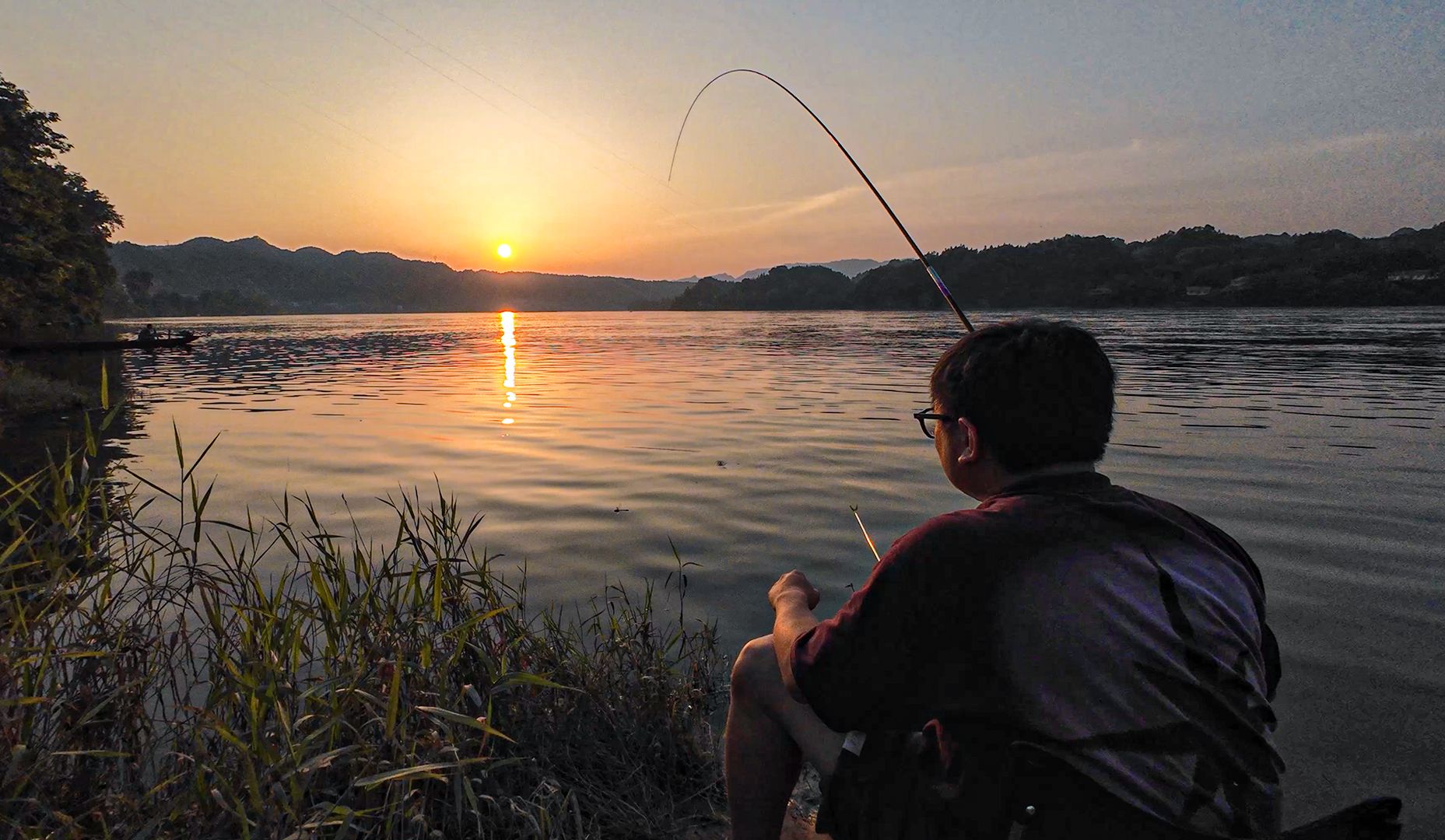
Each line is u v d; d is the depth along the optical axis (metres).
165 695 2.71
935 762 1.29
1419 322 61.78
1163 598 1.21
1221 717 1.18
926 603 1.26
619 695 2.79
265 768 1.86
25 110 36.78
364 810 1.79
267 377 24.92
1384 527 6.22
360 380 23.89
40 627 2.16
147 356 36.81
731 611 4.43
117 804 1.87
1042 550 1.23
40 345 32.62
